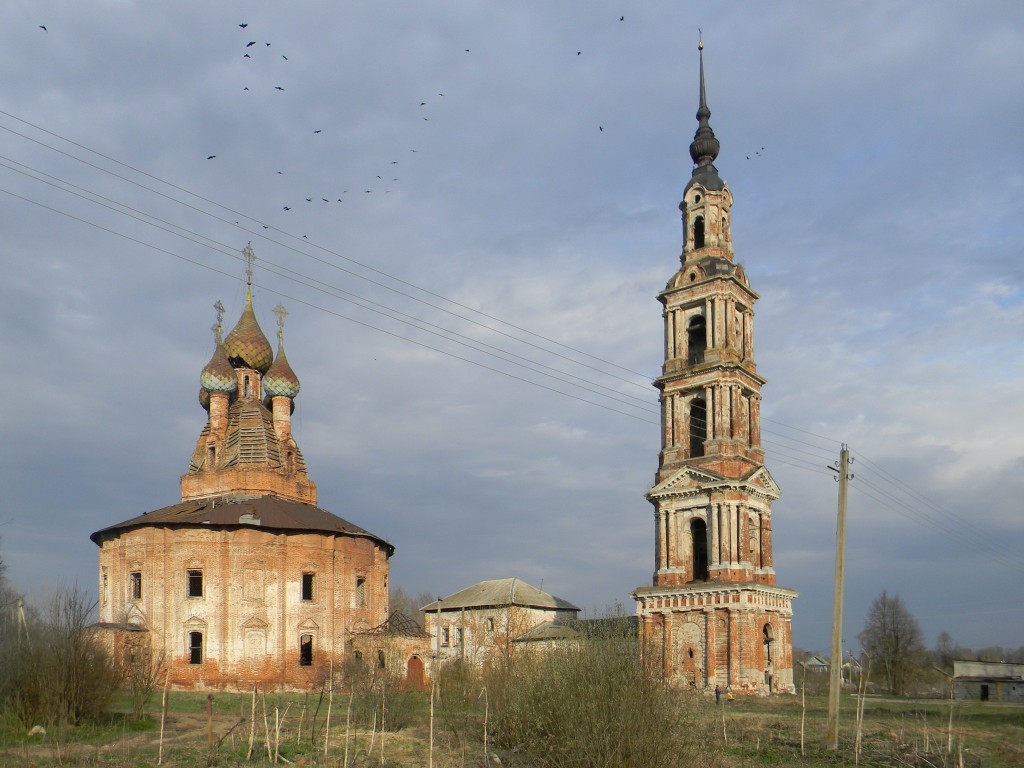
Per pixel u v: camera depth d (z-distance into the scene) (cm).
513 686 4022
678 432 8681
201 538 8425
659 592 8175
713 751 3959
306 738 4338
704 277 8762
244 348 9888
